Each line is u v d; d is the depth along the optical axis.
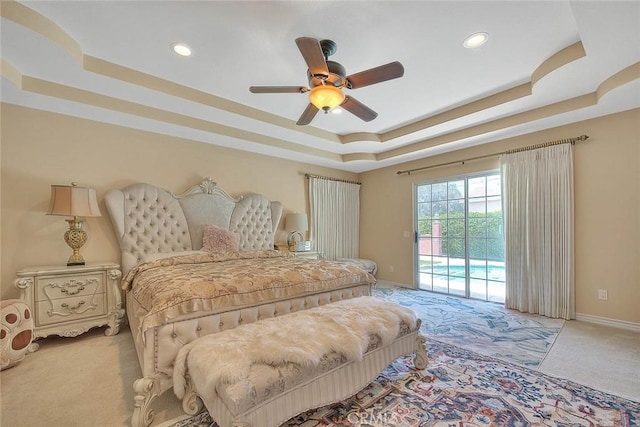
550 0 1.90
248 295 2.12
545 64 2.62
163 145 3.87
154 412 1.77
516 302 3.98
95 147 3.37
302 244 5.11
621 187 3.23
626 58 2.34
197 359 1.50
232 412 1.29
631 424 1.65
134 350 2.67
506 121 3.67
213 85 3.05
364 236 6.35
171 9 1.96
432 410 1.77
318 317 1.99
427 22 2.12
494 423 1.65
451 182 4.97
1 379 2.14
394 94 3.29
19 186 2.94
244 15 2.02
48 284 2.75
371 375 1.87
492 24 2.14
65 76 2.59
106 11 1.97
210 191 4.20
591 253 3.43
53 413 1.74
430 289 5.26
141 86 2.79
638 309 3.12
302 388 1.52
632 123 3.15
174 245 3.80
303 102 3.47
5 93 2.64
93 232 3.34
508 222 4.05
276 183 5.09
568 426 1.63
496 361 2.43
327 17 2.05
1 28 1.92
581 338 2.93
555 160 3.65
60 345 2.79
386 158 5.25
